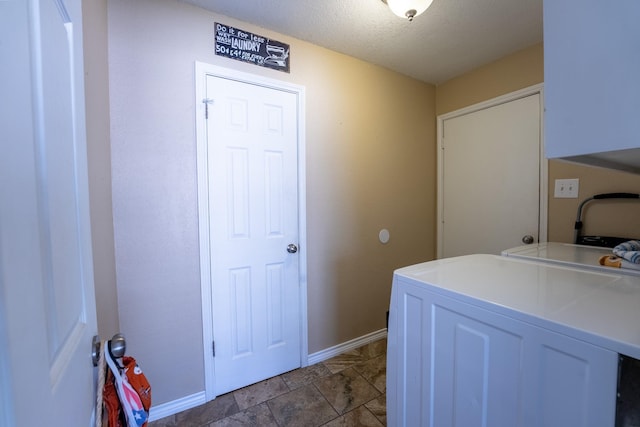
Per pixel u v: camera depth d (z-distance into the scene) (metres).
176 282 1.53
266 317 1.83
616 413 0.53
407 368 0.97
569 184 1.84
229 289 1.69
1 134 0.31
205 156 1.58
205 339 1.61
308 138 1.95
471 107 2.37
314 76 1.96
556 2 0.49
